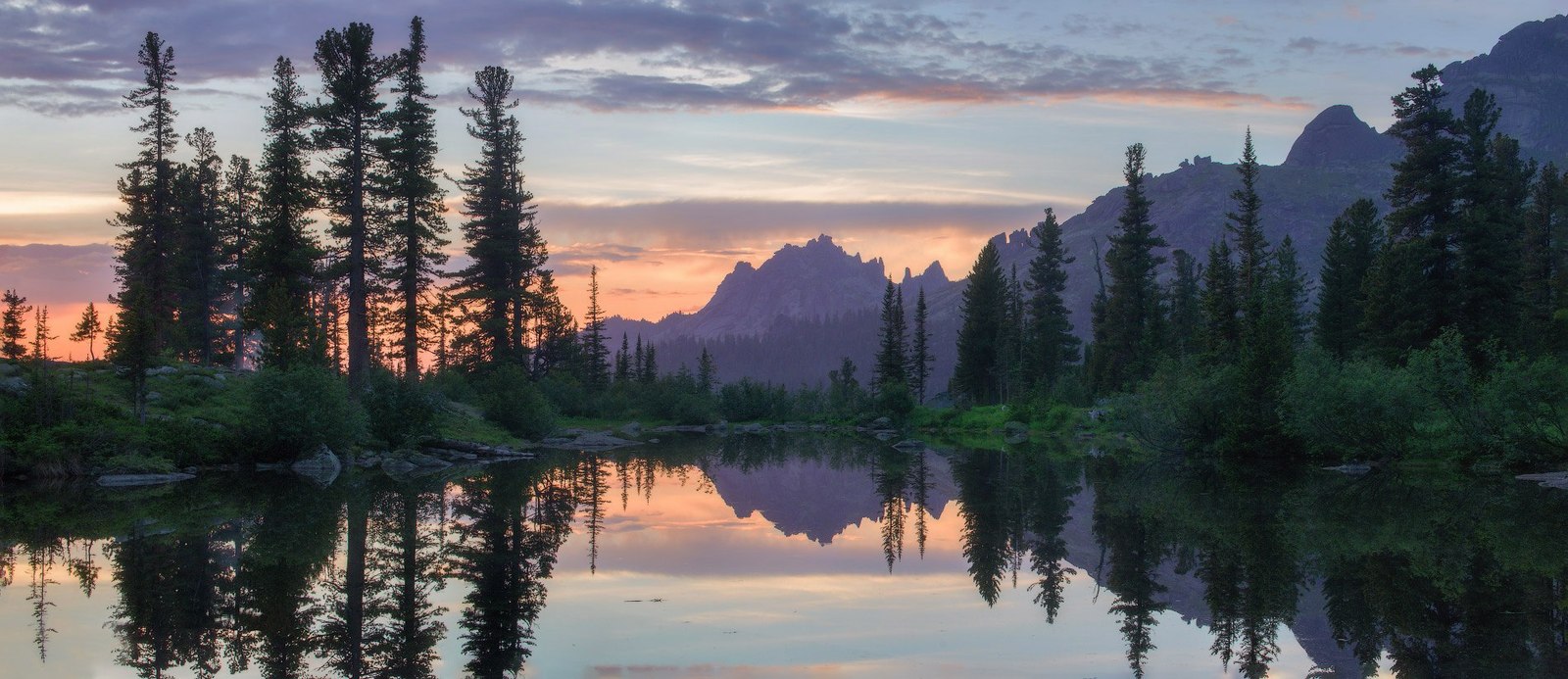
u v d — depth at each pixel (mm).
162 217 49719
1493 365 36438
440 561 16250
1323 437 33062
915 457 46062
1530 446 29031
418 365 45781
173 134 50031
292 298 44469
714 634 11688
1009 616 12695
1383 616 12148
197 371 38156
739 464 41156
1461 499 23594
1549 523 19625
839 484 32156
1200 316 77625
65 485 27578
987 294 92688
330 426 34000
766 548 18594
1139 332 71438
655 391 86625
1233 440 35562
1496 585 13852
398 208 45094
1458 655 10344
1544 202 52281
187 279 53062
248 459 33000
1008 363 88188
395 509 23031
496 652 10742
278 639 11203
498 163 57969
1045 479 32438
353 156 40844
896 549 18422
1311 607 12734
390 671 9945
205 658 10391
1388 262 41531
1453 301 40312
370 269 43094
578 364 84562
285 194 46250
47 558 16156
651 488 30219
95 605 12867
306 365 34375
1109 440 55406
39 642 11031
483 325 55719
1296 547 17312
